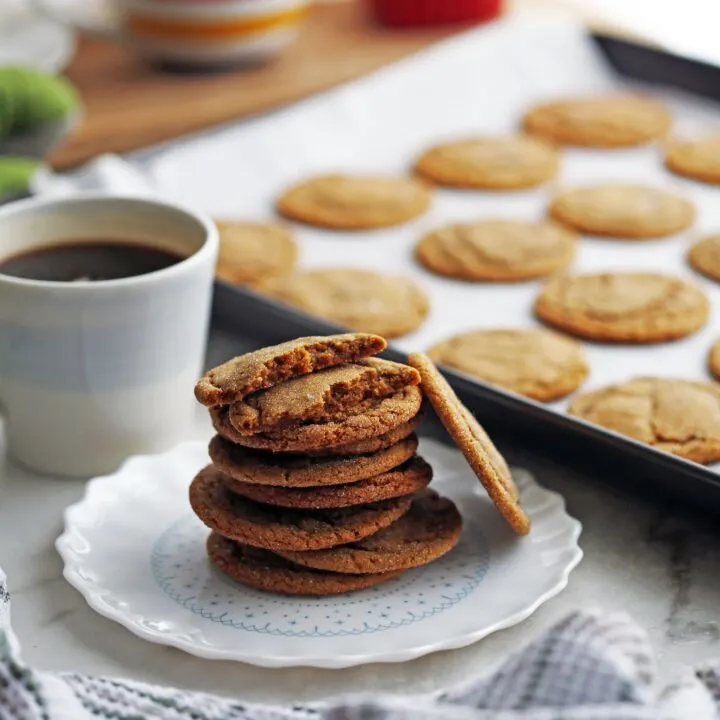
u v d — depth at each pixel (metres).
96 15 1.29
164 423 0.93
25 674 0.76
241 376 0.84
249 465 0.84
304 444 0.83
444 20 1.39
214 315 1.02
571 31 1.35
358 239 1.16
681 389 0.98
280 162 1.22
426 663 0.82
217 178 1.19
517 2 1.48
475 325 1.07
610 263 1.13
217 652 0.81
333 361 0.85
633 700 0.75
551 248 1.13
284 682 0.81
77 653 0.83
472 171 1.22
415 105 1.29
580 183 1.23
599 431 0.90
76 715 0.76
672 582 0.86
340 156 1.24
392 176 1.23
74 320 0.89
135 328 0.90
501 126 1.30
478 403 0.93
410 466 0.86
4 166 1.09
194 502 0.86
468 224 1.16
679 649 0.83
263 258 1.12
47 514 0.91
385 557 0.84
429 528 0.86
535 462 0.94
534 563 0.86
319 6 1.44
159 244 0.95
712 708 0.76
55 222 0.95
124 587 0.85
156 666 0.82
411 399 0.85
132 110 1.25
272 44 1.30
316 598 0.84
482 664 0.82
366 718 0.74
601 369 1.02
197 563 0.86
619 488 0.91
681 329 1.04
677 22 1.64
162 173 1.18
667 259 1.13
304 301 1.08
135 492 0.90
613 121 1.28
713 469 0.93
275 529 0.84
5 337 0.90
